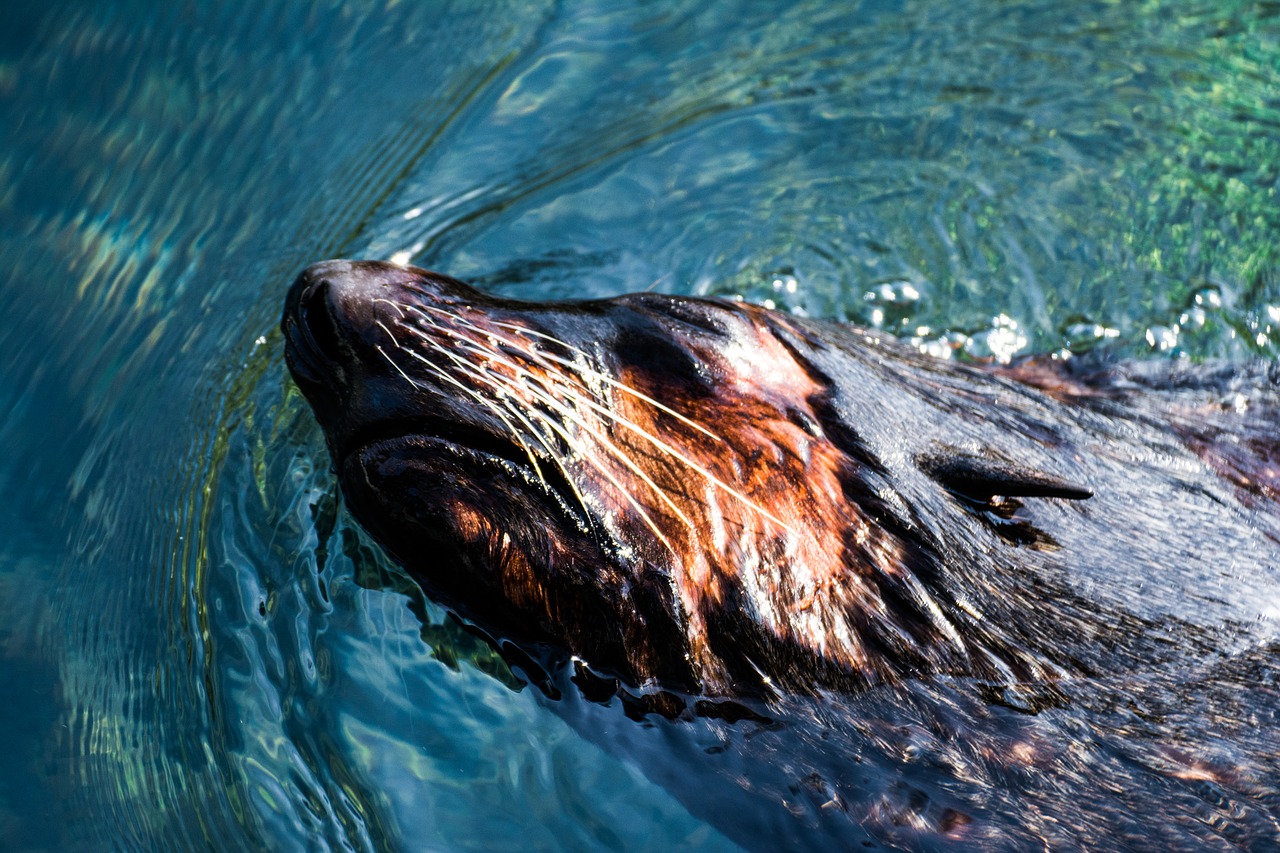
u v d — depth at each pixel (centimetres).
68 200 619
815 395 354
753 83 642
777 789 319
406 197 589
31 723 385
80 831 349
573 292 523
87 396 514
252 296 538
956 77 633
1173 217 540
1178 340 489
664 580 319
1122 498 356
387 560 377
